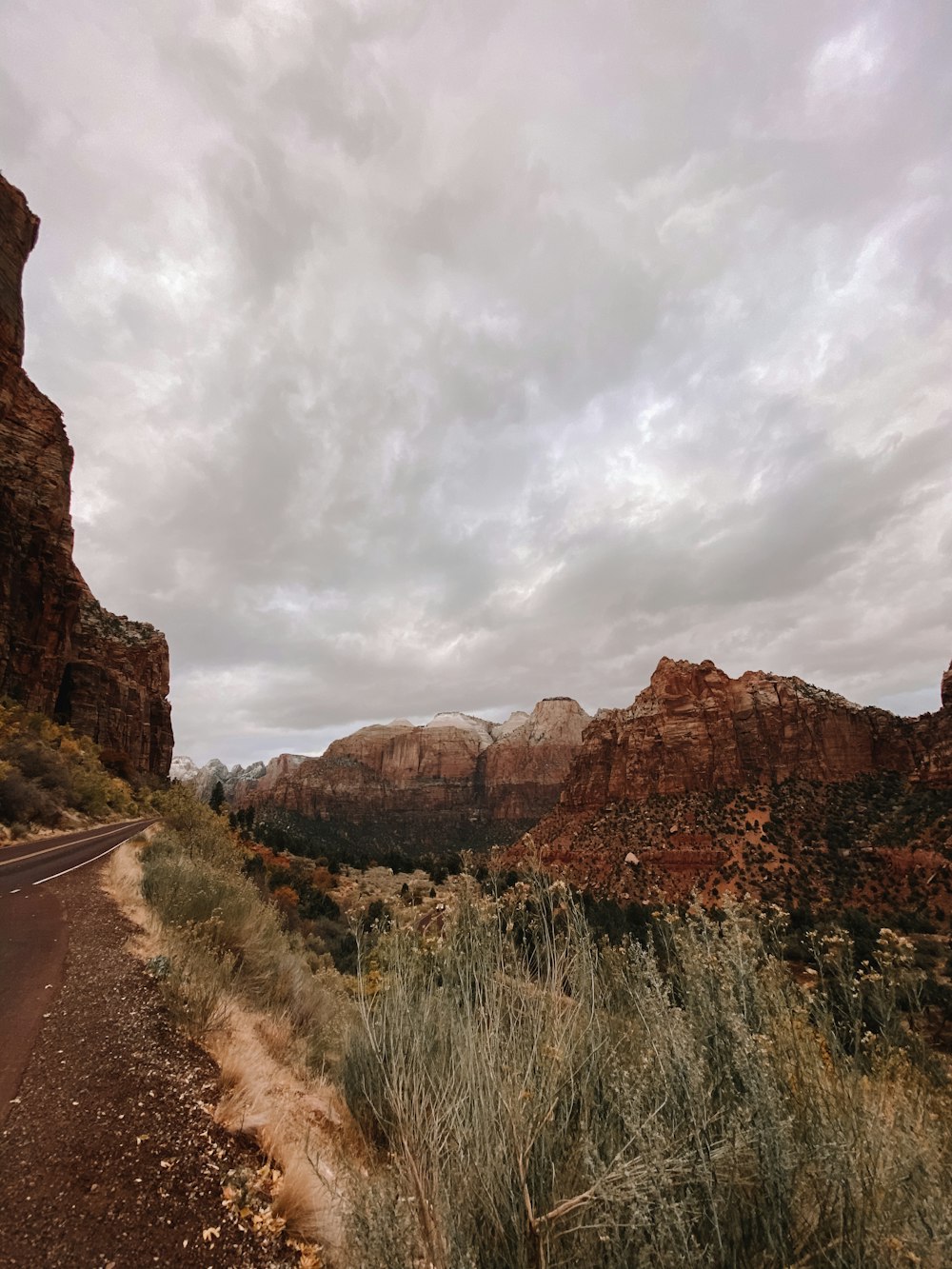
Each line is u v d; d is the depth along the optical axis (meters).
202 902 10.80
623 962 3.24
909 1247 2.04
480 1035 3.21
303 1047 7.11
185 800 36.25
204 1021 6.07
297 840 80.75
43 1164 3.50
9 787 25.78
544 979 3.41
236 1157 4.00
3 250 63.84
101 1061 4.97
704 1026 2.80
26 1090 4.34
